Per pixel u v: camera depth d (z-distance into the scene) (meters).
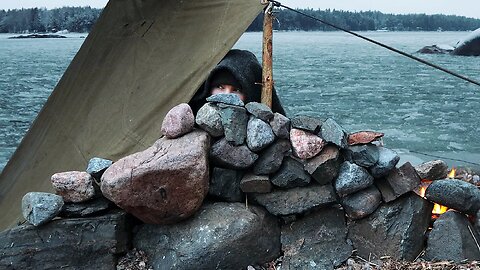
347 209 3.08
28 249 2.90
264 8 3.53
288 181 3.01
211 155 3.01
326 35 64.62
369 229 3.05
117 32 4.07
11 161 4.40
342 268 2.99
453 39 39.34
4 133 7.90
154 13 3.94
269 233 3.01
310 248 3.04
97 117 3.96
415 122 9.12
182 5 3.82
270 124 3.02
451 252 2.94
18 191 4.19
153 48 3.86
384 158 3.02
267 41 3.51
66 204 2.99
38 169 4.14
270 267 2.98
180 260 2.85
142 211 2.89
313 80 16.56
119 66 4.00
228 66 3.63
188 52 3.70
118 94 3.91
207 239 2.86
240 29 3.55
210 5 3.73
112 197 2.84
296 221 3.10
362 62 24.59
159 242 3.00
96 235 2.96
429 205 3.10
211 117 2.98
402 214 3.03
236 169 3.03
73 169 3.91
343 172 3.03
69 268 2.94
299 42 45.81
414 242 3.00
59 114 4.20
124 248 3.02
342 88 14.47
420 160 6.12
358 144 3.04
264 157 3.01
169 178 2.83
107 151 3.75
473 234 2.97
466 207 2.98
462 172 4.31
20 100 11.12
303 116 3.10
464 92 13.79
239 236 2.87
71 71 4.23
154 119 3.64
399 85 15.34
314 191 3.05
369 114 10.10
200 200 2.92
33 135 4.37
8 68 18.22
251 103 3.08
